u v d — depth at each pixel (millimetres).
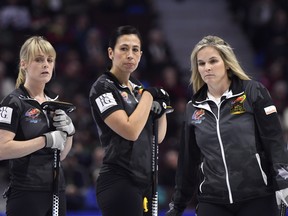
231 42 41719
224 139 13164
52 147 13406
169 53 38375
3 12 37312
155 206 13898
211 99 13523
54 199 13531
